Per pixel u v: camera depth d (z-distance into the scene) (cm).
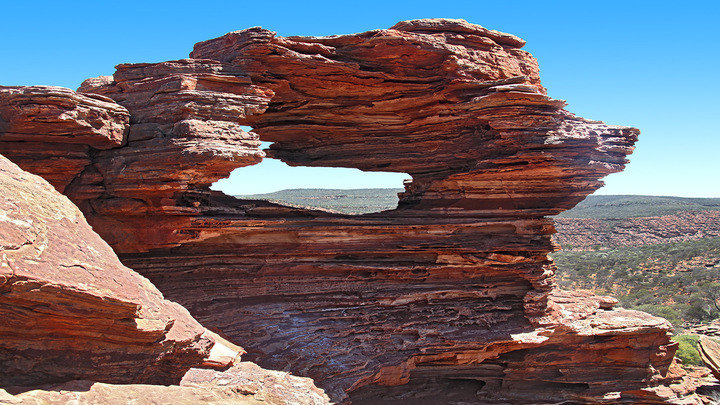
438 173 1928
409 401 1669
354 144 1991
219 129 1407
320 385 1416
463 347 1677
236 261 1644
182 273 1588
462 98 1759
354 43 1672
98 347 819
